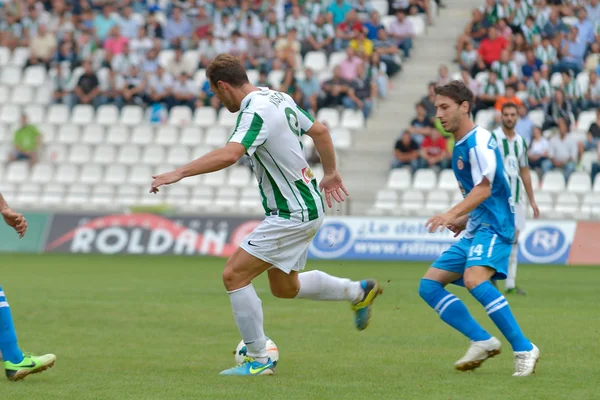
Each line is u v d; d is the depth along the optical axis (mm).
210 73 20312
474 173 19594
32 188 73688
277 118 19969
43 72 82062
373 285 22516
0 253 67562
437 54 76500
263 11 80188
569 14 72938
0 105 79750
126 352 23828
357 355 23234
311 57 76625
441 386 18656
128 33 82250
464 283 20516
